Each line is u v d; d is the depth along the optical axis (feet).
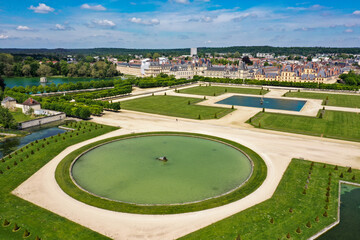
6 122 485.15
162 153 384.06
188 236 208.74
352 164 339.77
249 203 254.47
